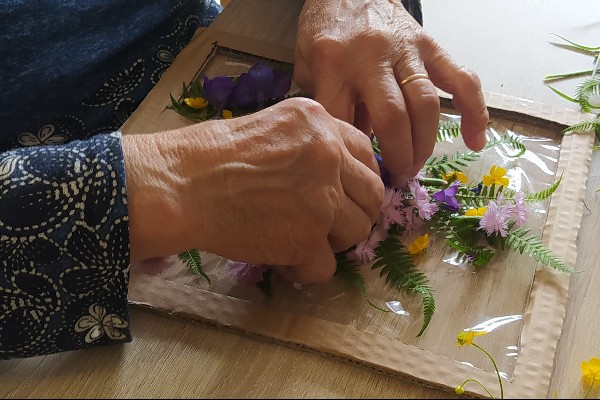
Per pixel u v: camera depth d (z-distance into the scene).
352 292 0.64
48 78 0.74
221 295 0.64
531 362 0.59
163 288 0.64
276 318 0.62
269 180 0.61
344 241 0.64
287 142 0.61
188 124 0.75
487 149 0.72
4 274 0.59
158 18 0.80
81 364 0.61
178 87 0.77
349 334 0.61
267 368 0.60
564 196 0.68
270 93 0.75
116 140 0.61
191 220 0.60
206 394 0.59
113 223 0.59
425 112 0.67
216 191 0.61
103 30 0.77
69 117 0.77
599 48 0.80
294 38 0.82
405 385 0.59
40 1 0.73
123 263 0.59
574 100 0.75
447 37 0.83
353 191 0.63
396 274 0.64
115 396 0.59
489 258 0.65
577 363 0.60
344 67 0.69
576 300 0.63
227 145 0.61
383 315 0.63
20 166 0.60
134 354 0.61
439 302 0.63
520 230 0.66
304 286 0.65
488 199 0.68
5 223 0.58
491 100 0.75
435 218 0.68
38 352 0.61
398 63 0.68
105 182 0.59
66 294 0.60
